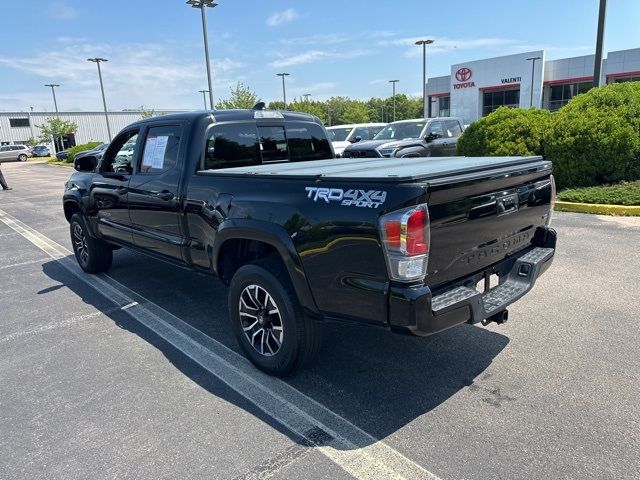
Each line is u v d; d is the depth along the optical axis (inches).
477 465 102.3
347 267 114.0
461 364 145.5
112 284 237.0
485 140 439.2
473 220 120.9
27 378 146.7
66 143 2568.9
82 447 113.0
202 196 155.3
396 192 104.0
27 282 247.0
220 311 197.8
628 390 127.3
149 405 129.7
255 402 129.7
